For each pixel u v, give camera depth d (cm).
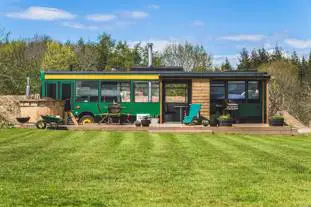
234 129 2258
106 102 2550
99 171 1121
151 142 1769
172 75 2470
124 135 2025
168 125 2372
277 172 1138
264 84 2520
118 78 2544
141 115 2505
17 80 3531
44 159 1292
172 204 820
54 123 2266
